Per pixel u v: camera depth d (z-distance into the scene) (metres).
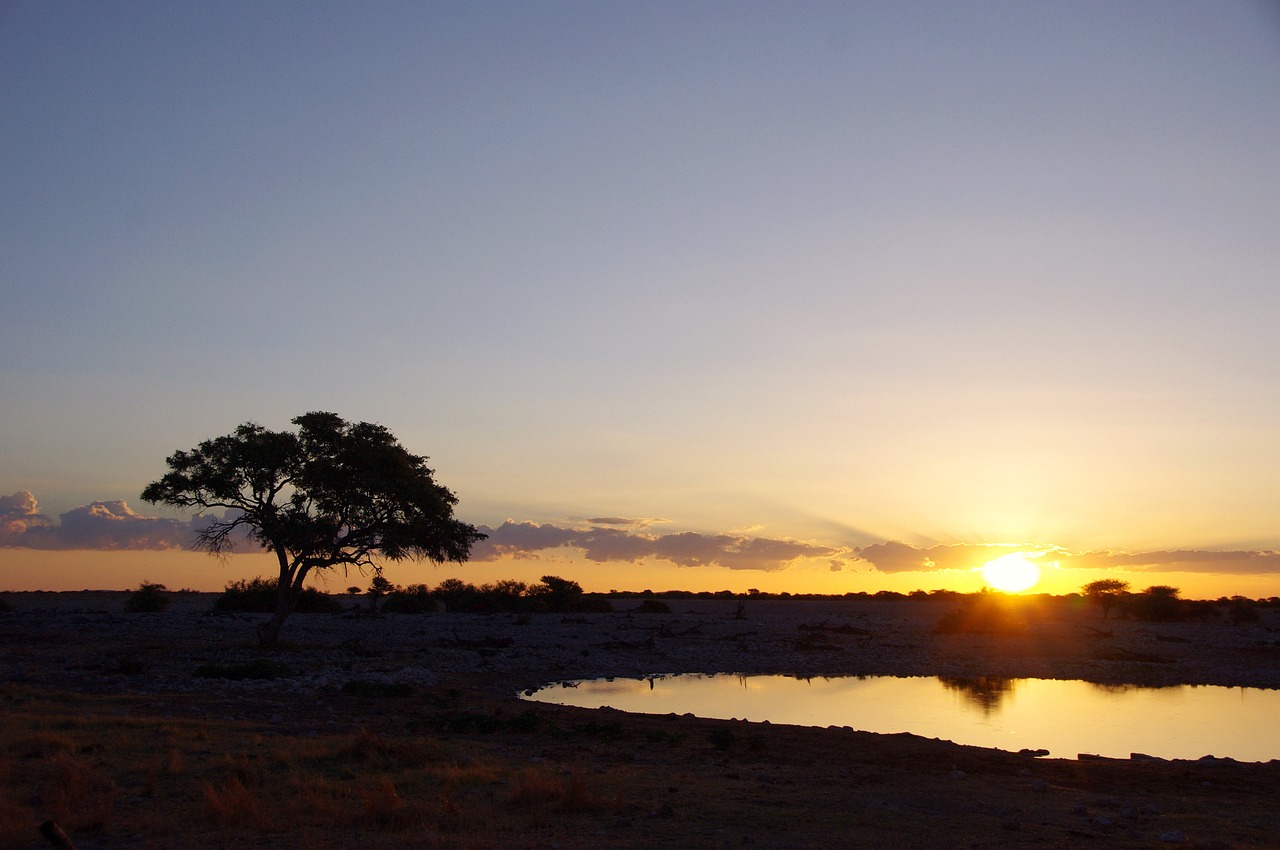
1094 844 11.16
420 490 40.22
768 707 30.47
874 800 13.88
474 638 52.25
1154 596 82.31
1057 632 64.25
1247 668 43.84
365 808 11.80
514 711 25.19
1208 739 24.52
